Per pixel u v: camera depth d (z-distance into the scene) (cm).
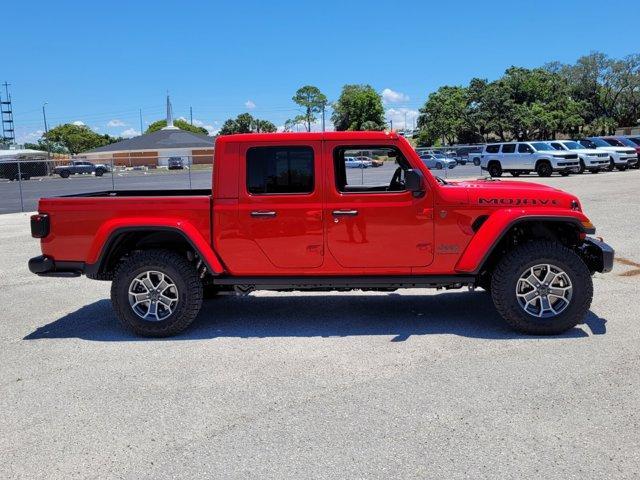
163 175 4706
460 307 653
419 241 547
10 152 6012
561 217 531
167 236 584
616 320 578
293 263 559
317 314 640
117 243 577
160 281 564
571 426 361
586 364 462
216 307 682
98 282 858
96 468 330
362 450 340
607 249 546
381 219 545
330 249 553
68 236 569
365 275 561
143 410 404
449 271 554
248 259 561
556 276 533
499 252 579
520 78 7844
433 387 427
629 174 2884
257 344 541
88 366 495
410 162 549
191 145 8206
